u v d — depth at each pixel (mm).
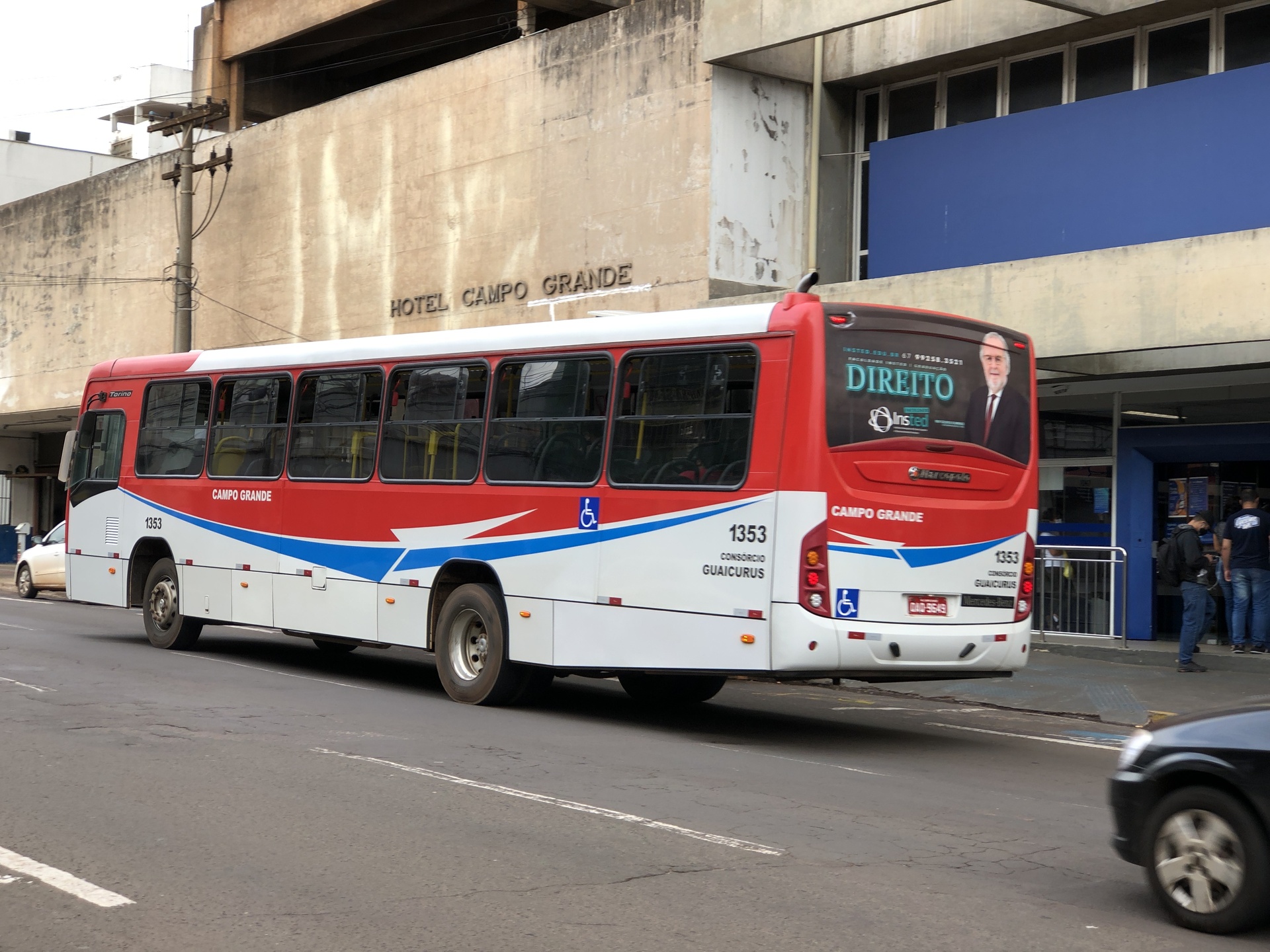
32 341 37062
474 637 12617
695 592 10711
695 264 20250
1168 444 17922
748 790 8844
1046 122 17828
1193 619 15938
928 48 19156
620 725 11742
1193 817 5992
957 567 10773
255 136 29594
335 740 10055
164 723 10562
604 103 21953
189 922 5574
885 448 10469
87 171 51312
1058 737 12297
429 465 13008
